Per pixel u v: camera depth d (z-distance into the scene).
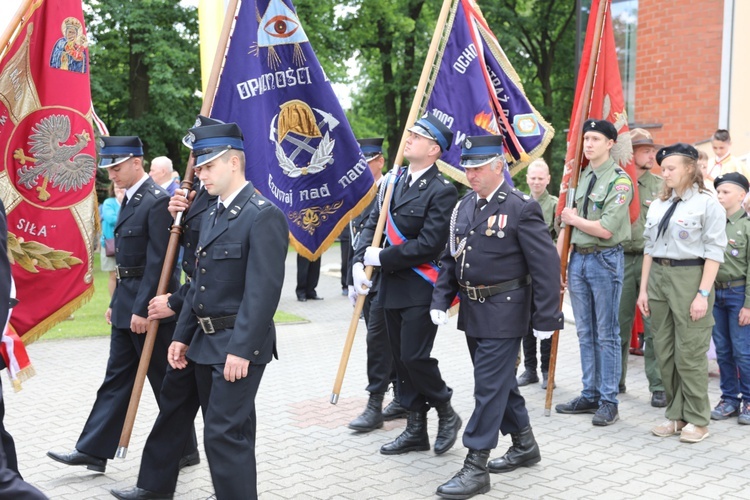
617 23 12.55
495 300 4.69
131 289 5.03
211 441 3.87
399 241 5.24
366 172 5.48
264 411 6.48
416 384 5.25
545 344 7.30
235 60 5.00
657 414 6.32
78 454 4.91
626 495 4.52
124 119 23.80
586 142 6.15
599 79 6.48
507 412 4.95
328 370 8.11
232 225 4.01
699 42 11.06
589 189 6.20
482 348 4.69
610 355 6.05
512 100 6.42
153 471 4.41
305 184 5.34
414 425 5.40
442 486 4.50
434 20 28.25
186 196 4.58
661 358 5.71
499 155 4.71
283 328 10.77
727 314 6.23
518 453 5.00
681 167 5.58
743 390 6.13
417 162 5.23
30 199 4.80
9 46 4.66
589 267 6.14
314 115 5.33
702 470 4.95
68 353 8.93
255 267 3.90
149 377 5.00
